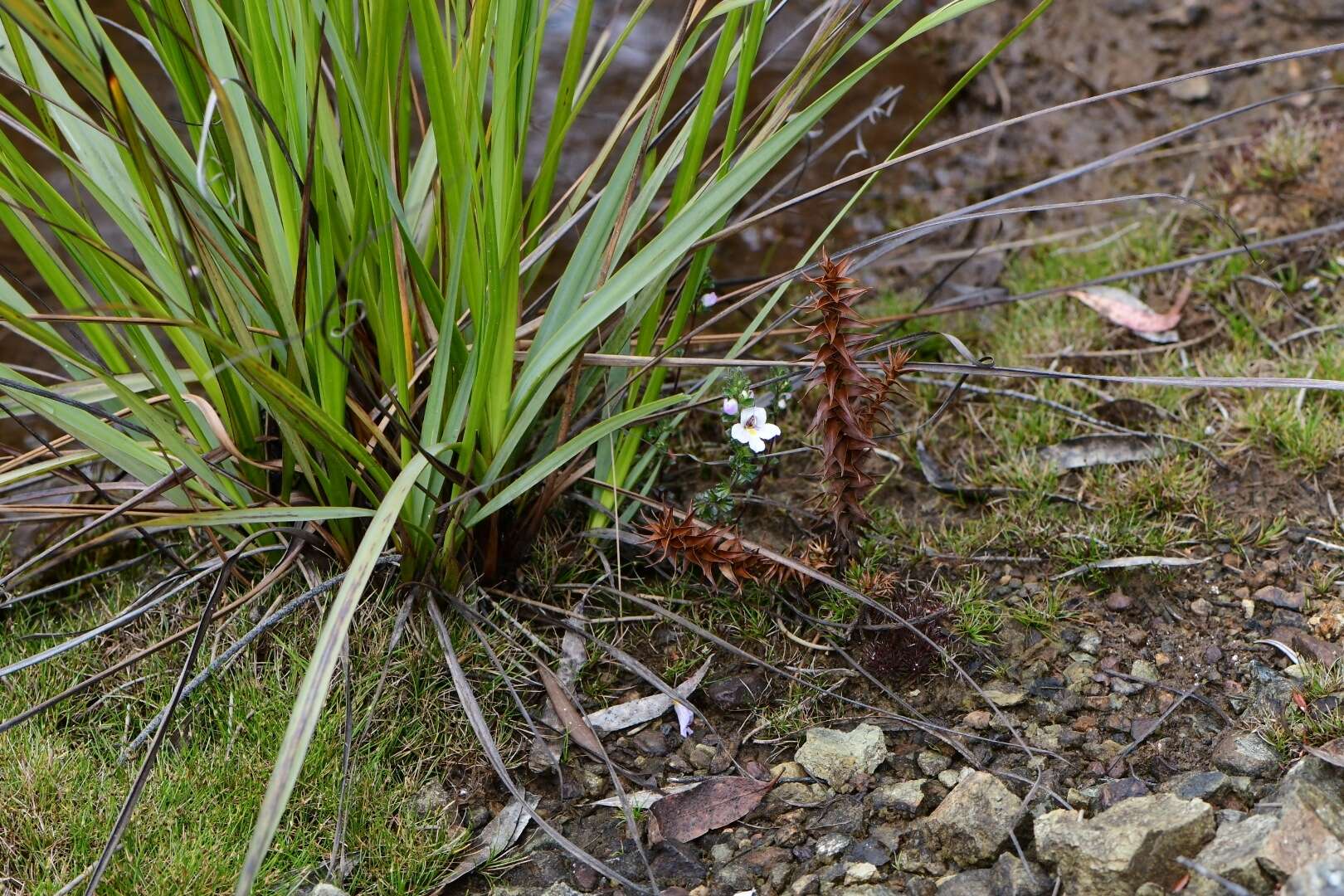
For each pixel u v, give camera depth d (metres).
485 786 1.18
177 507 1.21
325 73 1.21
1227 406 1.28
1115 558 1.23
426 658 1.20
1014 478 1.26
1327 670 1.18
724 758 1.19
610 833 1.17
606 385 1.24
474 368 1.18
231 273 1.18
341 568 1.21
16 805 1.16
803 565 1.19
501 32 1.15
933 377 1.31
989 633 1.21
